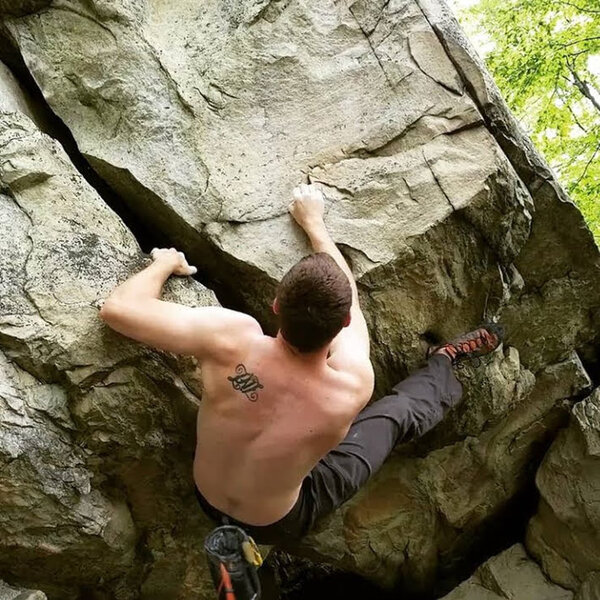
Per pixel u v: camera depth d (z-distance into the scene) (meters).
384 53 2.26
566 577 2.92
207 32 2.30
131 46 2.18
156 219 2.24
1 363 1.79
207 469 1.84
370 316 2.23
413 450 2.79
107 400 1.90
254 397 1.70
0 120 1.97
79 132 2.19
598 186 5.58
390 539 2.91
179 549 2.29
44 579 2.09
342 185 2.17
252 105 2.24
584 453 2.81
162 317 1.72
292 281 1.55
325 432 1.70
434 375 2.26
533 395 2.97
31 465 1.82
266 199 2.17
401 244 2.13
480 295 2.37
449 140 2.20
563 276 2.72
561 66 5.32
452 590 3.07
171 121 2.19
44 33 2.19
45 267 1.86
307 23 2.29
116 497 2.09
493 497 3.04
